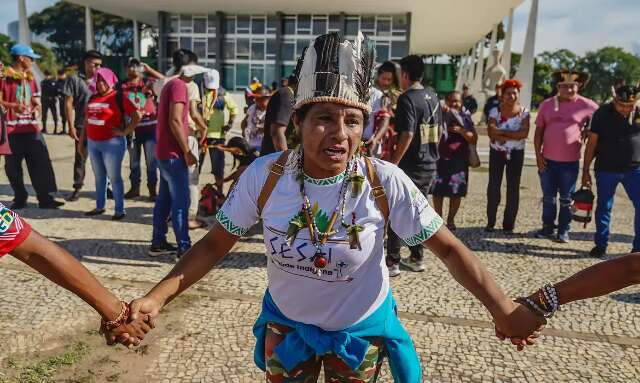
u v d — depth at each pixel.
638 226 5.00
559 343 3.21
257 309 3.59
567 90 5.23
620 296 3.99
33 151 6.21
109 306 1.66
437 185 5.71
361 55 1.51
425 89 4.45
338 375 1.72
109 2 22.59
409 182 1.64
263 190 1.64
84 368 2.79
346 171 1.58
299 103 1.54
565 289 1.61
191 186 5.56
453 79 34.84
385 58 23.05
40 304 3.56
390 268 4.34
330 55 1.49
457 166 5.66
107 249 4.85
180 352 2.99
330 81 1.48
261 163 1.69
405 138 4.25
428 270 4.53
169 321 3.37
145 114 6.62
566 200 5.41
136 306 1.66
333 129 1.49
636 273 1.54
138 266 4.43
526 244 5.41
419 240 1.65
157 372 2.78
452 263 1.65
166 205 4.65
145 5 22.70
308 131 1.52
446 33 30.31
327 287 1.62
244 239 5.27
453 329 3.37
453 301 3.84
